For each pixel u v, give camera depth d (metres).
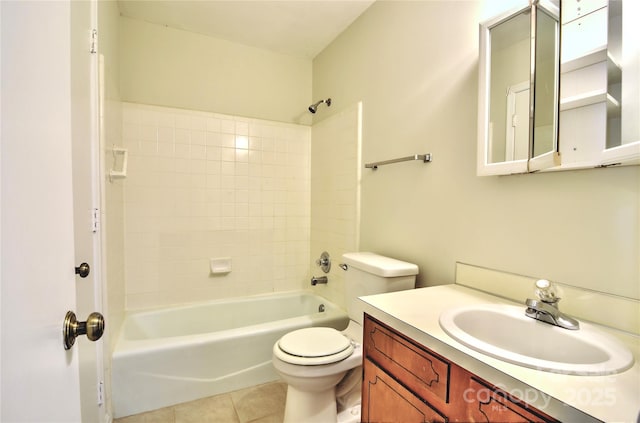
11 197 0.39
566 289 0.99
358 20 2.13
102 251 1.38
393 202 1.78
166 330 2.22
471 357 0.72
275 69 2.64
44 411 0.47
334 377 1.38
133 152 2.18
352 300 1.71
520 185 1.13
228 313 2.43
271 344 1.95
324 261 2.48
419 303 1.10
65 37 0.56
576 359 0.81
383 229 1.86
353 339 1.58
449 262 1.42
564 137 0.95
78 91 1.03
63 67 0.55
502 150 1.16
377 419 1.05
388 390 1.00
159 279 2.28
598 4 0.88
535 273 1.08
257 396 1.80
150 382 1.66
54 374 0.51
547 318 0.90
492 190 1.23
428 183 1.54
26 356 0.41
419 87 1.60
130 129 2.17
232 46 2.48
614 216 0.88
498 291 1.20
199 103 2.38
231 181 2.49
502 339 0.98
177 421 1.58
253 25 2.25
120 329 1.90
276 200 2.67
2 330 0.36
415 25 1.63
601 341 0.78
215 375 1.81
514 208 1.15
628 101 0.80
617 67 0.83
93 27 1.26
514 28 1.12
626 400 0.56
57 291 0.53
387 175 1.83
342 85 2.31
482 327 1.02
